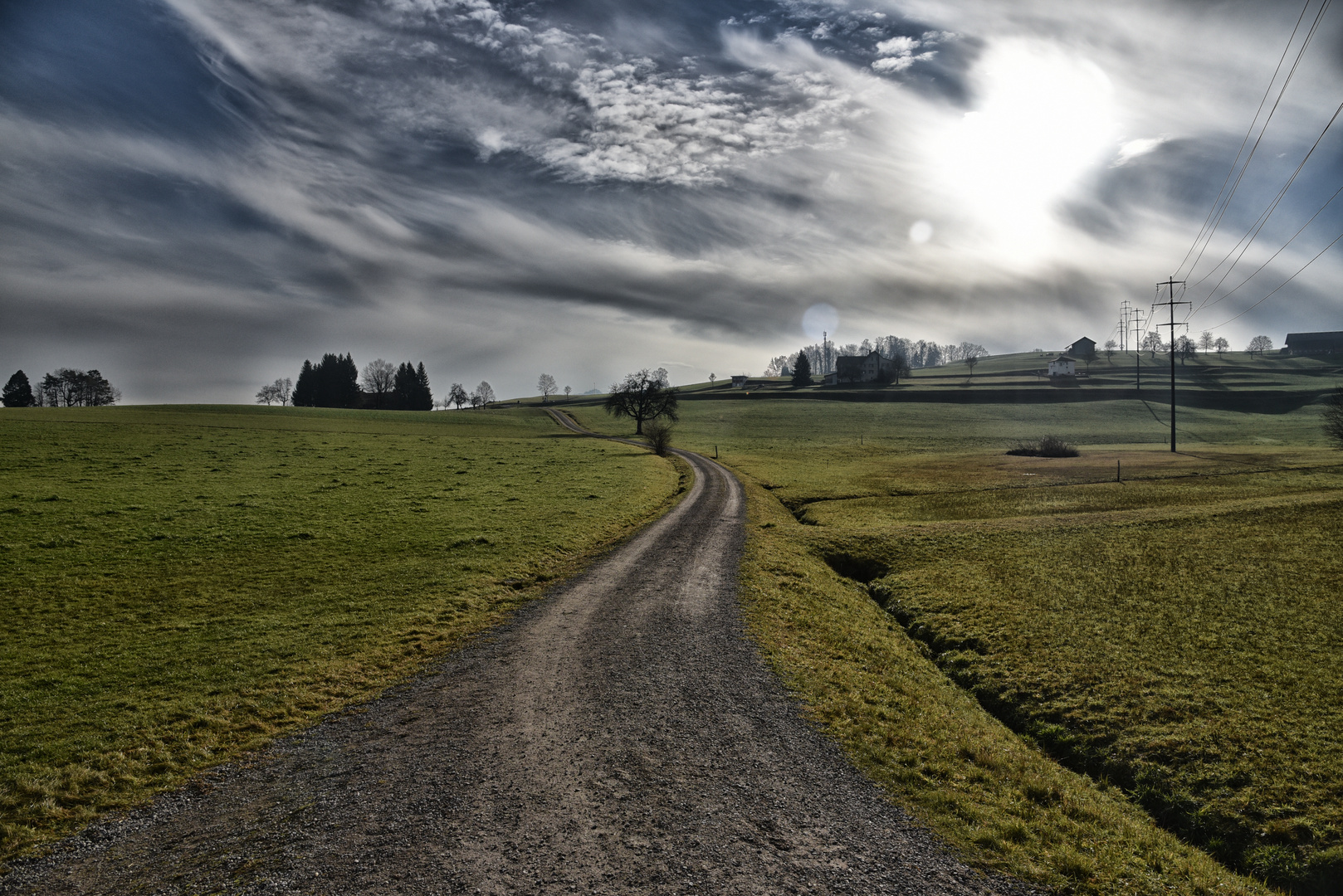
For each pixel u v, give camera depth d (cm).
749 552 3531
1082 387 18675
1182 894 1043
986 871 1030
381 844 1058
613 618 2375
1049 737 1834
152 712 1595
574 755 1367
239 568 2923
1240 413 14700
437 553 3247
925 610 2909
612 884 948
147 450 6197
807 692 1750
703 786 1252
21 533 3241
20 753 1391
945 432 12512
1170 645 2342
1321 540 3822
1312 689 1956
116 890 962
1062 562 3519
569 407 18875
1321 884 1243
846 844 1080
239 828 1121
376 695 1714
